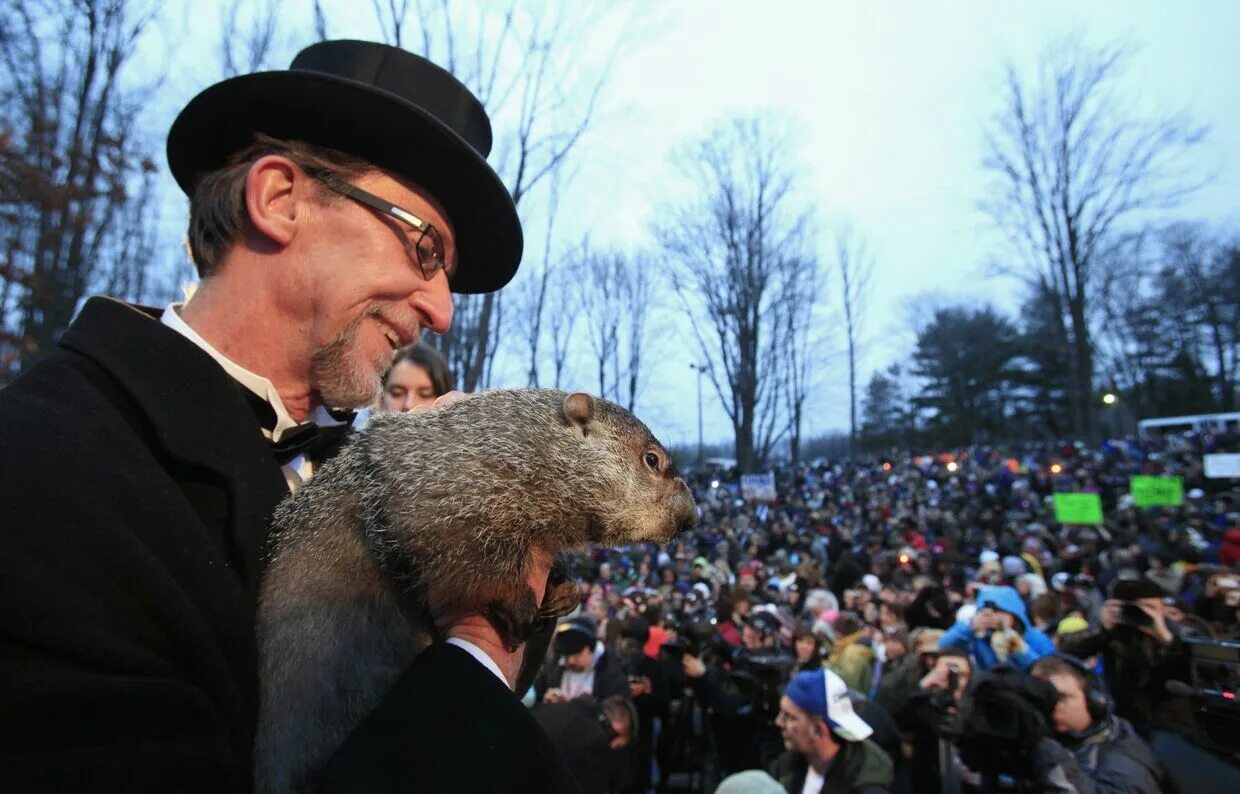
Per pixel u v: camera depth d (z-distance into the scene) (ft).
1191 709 12.72
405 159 6.50
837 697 18.45
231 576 5.19
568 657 24.30
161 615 4.48
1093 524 74.13
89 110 49.42
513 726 4.90
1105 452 134.21
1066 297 147.23
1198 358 232.53
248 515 5.65
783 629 32.45
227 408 5.74
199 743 4.26
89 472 4.57
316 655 6.08
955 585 47.06
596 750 18.84
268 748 5.56
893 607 34.14
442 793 4.46
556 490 7.91
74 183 46.68
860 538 89.92
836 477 157.89
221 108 6.36
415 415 7.78
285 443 6.68
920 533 89.10
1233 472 91.40
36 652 4.02
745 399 160.66
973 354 245.24
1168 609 22.76
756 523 107.76
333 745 5.78
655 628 32.55
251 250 6.15
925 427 252.62
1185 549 45.16
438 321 6.91
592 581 55.62
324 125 6.24
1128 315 235.20
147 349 5.49
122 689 4.07
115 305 5.67
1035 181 149.18
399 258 6.44
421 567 6.82
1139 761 14.49
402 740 4.68
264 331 6.20
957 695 21.47
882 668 30.53
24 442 4.46
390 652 6.55
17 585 4.00
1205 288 230.27
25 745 3.85
